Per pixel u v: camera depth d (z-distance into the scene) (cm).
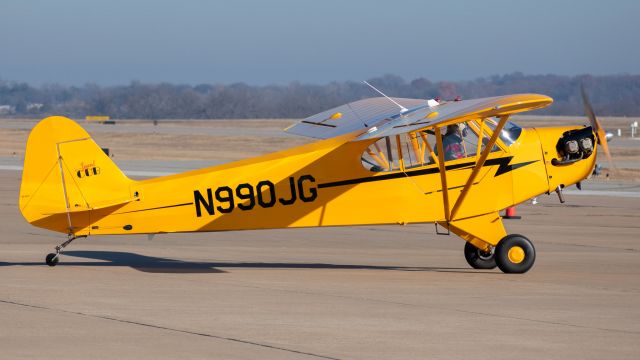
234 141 14288
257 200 2589
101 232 2544
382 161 2638
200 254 3105
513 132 2738
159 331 1777
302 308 2038
